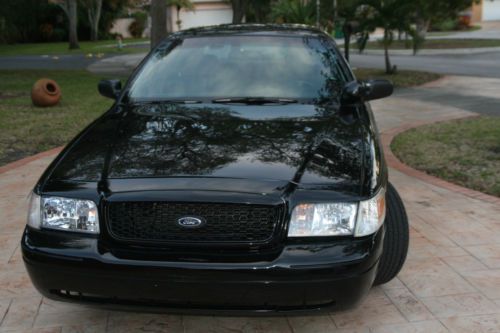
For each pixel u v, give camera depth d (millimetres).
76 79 16656
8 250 4172
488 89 13164
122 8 49438
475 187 5617
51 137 8305
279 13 19422
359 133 3268
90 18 46188
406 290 3512
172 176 2719
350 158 2938
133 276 2545
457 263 3871
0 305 3387
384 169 3109
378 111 10531
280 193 2605
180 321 3225
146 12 52812
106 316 3275
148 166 2836
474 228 4496
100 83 4254
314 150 2986
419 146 7441
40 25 45875
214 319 3238
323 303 2604
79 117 9906
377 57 24344
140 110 3725
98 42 44094
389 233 3301
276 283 2498
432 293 3471
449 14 18688
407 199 5246
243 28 4617
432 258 3953
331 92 3887
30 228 2805
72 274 2615
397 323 3150
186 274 2512
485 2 49375
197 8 53781
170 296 2566
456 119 9461
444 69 18453
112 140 3211
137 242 2609
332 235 2611
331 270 2506
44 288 2727
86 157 3023
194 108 3686
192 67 4172
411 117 9828
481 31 39094
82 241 2650
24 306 3375
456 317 3199
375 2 15828
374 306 3330
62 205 2715
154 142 3123
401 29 16250
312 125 3348
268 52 4250
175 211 2588
